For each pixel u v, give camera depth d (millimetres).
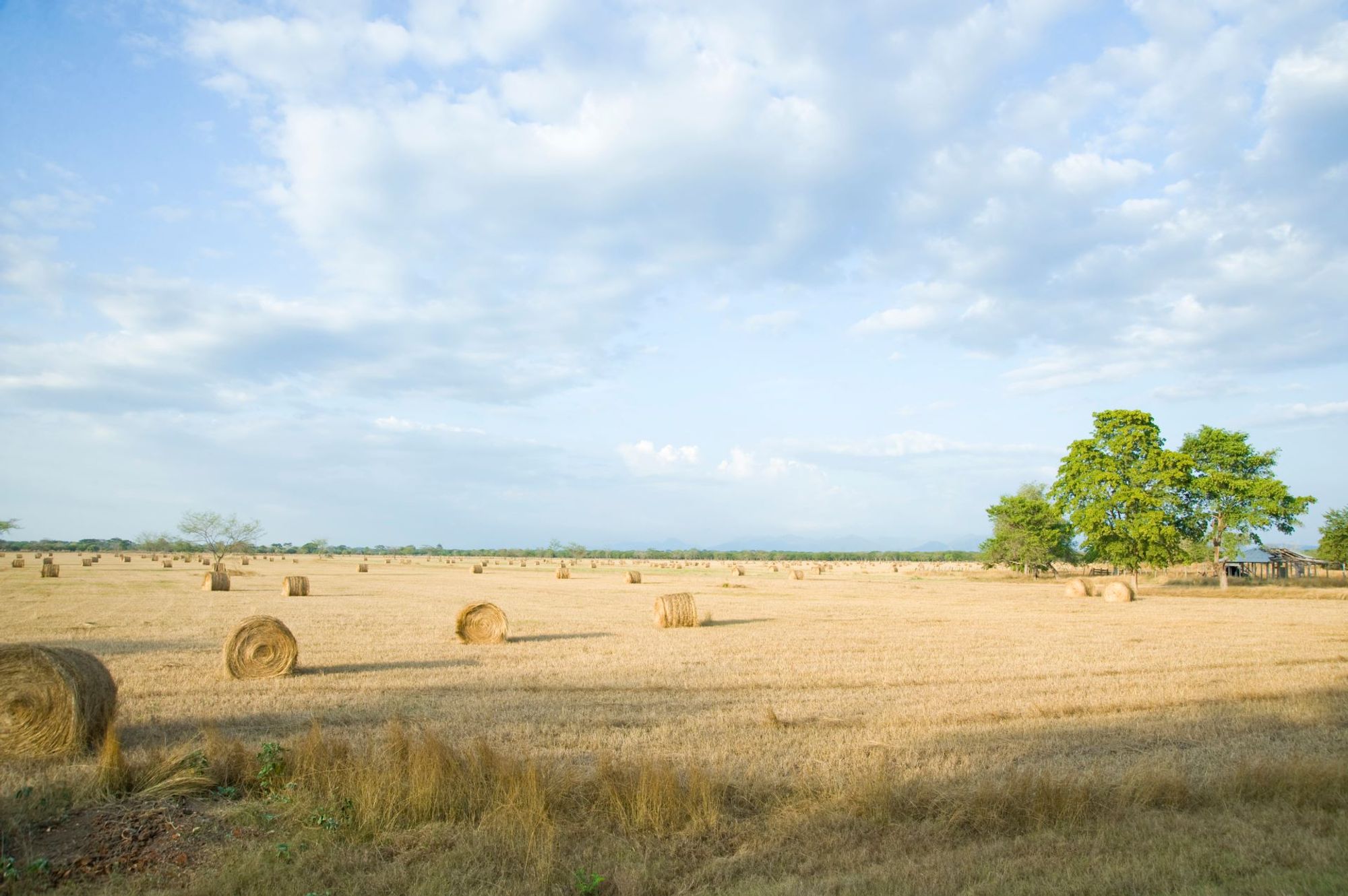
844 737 12125
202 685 16562
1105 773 10094
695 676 17859
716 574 83062
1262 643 24047
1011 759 10922
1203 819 8430
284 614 32188
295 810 8086
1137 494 51312
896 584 64562
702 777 8531
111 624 27438
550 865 7008
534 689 16250
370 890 6691
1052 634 26609
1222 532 61312
